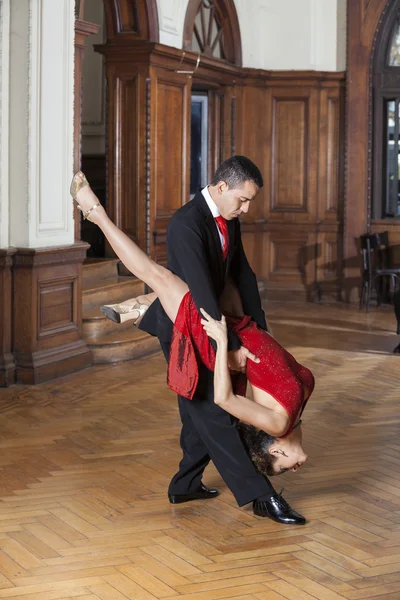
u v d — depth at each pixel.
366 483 4.57
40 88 6.63
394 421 5.83
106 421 5.73
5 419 5.75
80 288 7.29
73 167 7.48
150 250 9.18
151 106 9.02
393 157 11.39
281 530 3.91
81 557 3.60
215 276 3.83
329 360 7.88
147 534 3.85
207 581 3.38
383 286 11.41
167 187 9.52
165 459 4.94
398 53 11.26
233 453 3.88
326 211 11.55
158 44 8.84
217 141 11.02
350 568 3.51
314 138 11.48
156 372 7.25
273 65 11.48
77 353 7.22
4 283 6.60
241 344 3.76
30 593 3.27
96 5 10.63
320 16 11.34
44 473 4.68
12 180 6.62
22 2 6.48
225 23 10.80
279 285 11.76
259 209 11.64
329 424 5.73
